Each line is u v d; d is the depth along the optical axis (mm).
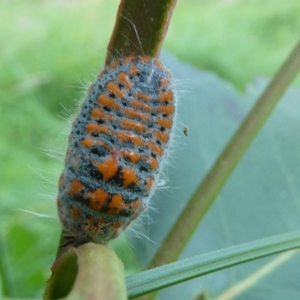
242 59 286
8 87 229
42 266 125
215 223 79
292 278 73
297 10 349
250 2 369
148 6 53
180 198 79
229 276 73
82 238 57
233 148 63
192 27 317
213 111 90
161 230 76
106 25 323
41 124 207
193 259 48
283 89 64
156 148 57
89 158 55
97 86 56
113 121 55
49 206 125
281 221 80
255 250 49
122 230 58
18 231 123
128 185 55
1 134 201
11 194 157
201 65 277
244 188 82
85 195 55
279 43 325
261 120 64
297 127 89
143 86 56
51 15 314
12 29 293
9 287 74
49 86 230
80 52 275
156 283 46
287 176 84
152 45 55
